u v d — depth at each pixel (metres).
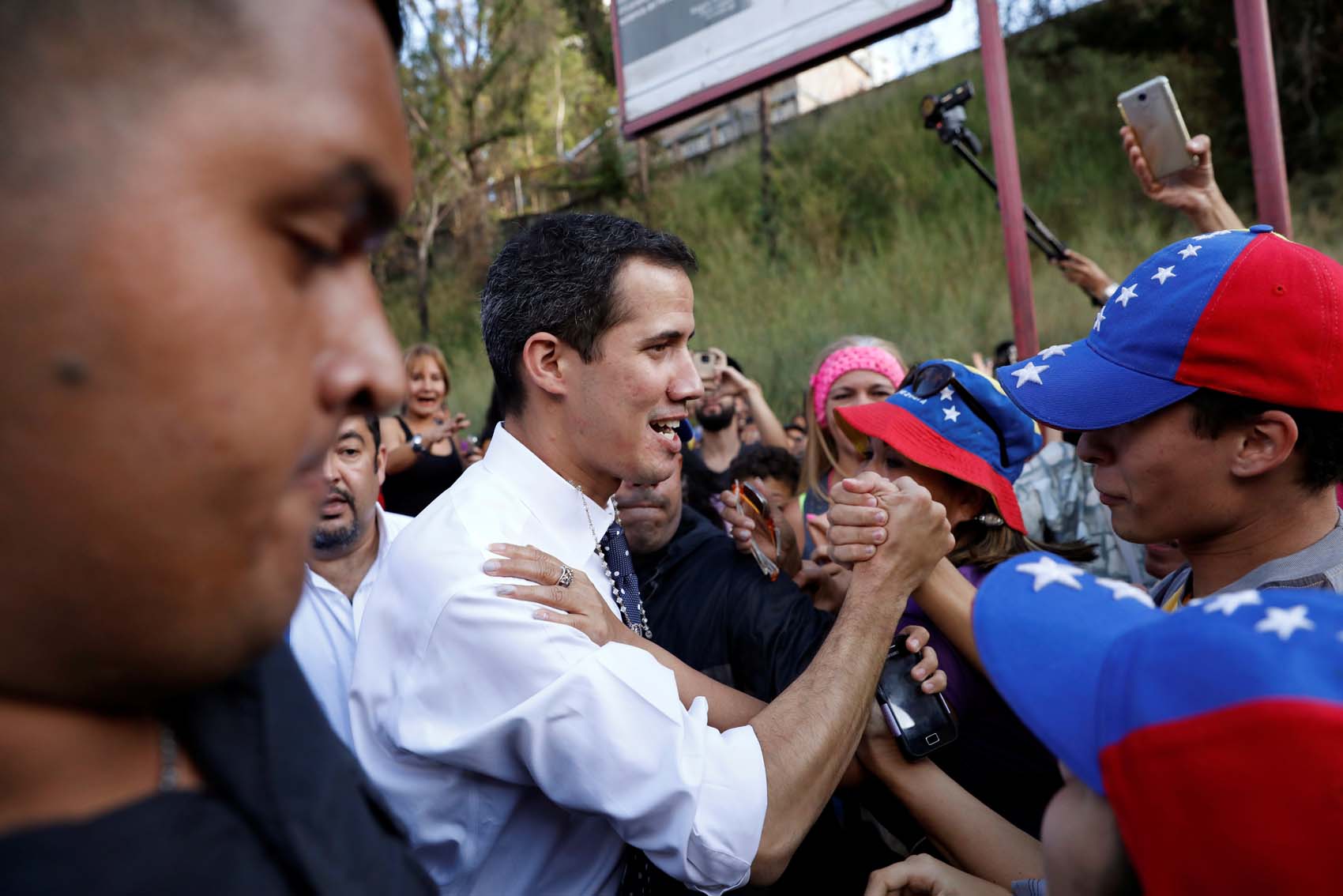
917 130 8.34
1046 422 1.02
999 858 1.14
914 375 1.56
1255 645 0.45
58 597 0.29
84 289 0.27
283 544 0.33
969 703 1.29
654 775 0.95
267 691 0.43
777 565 1.59
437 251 11.60
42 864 0.31
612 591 1.25
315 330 0.33
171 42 0.28
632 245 1.17
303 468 0.34
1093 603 0.56
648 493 1.55
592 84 12.31
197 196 0.28
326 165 0.30
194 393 0.28
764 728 1.03
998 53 3.09
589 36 11.59
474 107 11.17
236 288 0.29
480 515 1.13
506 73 11.11
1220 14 7.27
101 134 0.27
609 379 1.16
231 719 0.41
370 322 0.34
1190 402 0.95
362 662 1.11
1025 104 7.93
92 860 0.32
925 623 1.37
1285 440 0.91
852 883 1.40
